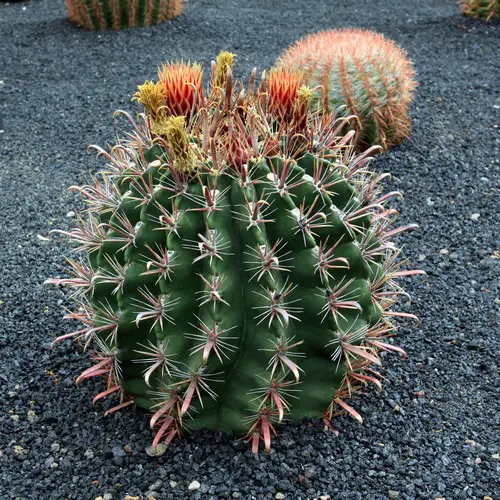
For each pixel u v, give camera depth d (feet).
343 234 2.09
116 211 2.10
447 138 4.66
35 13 8.10
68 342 2.81
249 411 2.16
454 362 2.70
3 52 6.57
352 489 2.14
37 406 2.48
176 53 6.43
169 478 2.17
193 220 1.99
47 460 2.26
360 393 2.51
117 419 2.39
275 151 2.04
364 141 4.51
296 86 2.13
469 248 3.52
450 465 2.23
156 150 2.09
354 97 4.31
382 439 2.32
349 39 4.59
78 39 6.84
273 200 1.98
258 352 2.06
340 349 2.13
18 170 4.44
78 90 5.65
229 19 7.54
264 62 6.16
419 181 4.18
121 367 2.22
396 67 4.44
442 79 5.64
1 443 2.33
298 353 2.11
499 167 4.29
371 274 2.29
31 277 3.30
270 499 2.10
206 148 2.00
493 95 5.28
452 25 7.07
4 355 2.75
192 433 2.29
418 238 3.63
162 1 7.13
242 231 1.98
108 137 4.86
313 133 2.09
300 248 2.01
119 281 2.10
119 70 6.05
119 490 2.15
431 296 3.13
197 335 2.04
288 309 2.05
